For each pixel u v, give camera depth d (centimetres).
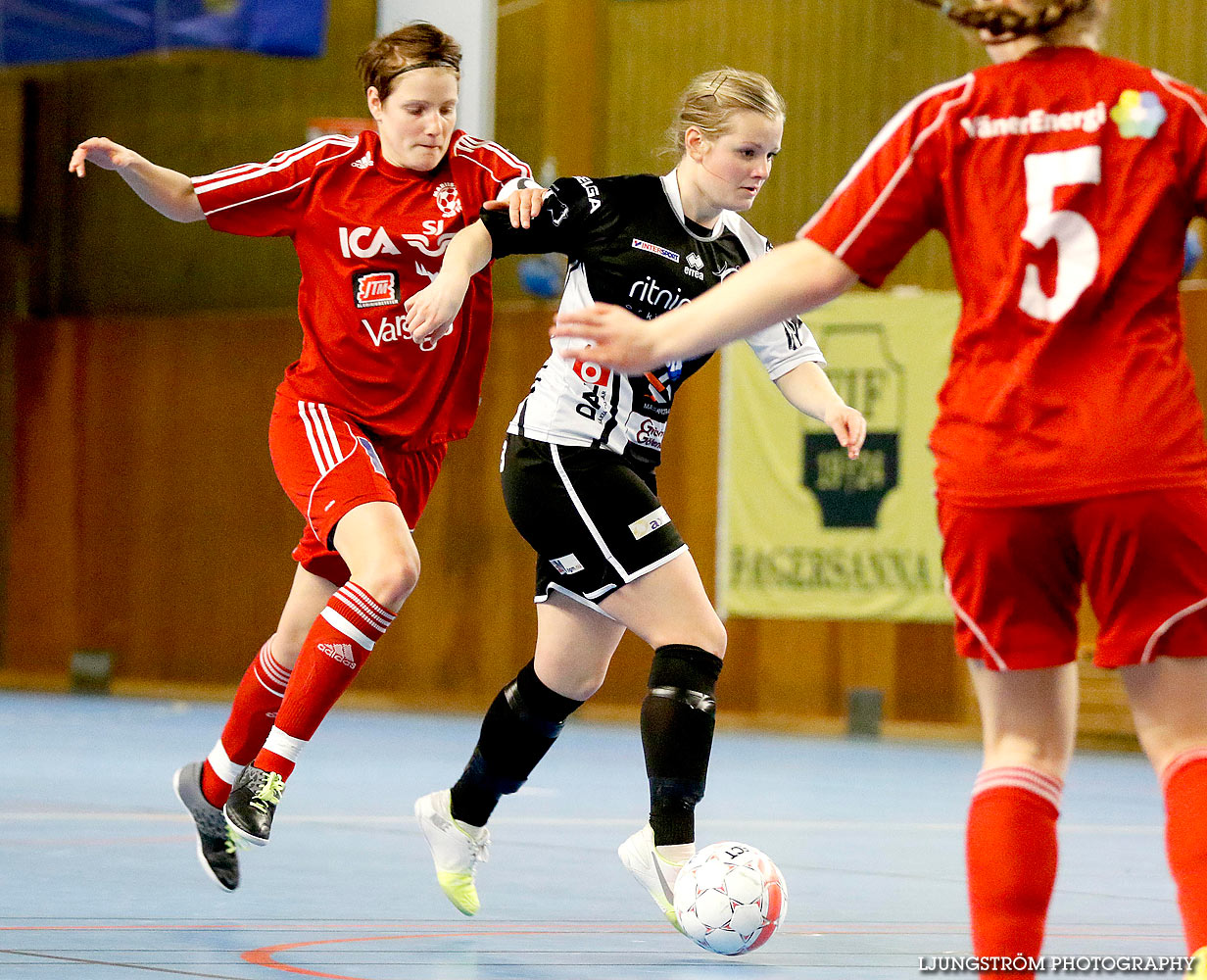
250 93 4466
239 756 1150
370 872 1327
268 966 879
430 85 1148
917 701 3712
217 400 4525
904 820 1953
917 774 2731
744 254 1102
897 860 1517
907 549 3703
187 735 3133
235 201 1169
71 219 4812
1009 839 679
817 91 3884
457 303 1012
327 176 1176
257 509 4466
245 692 1157
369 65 1173
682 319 671
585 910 1147
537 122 4066
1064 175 662
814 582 3800
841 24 3859
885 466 3719
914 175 683
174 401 4581
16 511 4784
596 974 890
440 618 4219
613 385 1039
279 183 1173
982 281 678
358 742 3138
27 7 3744
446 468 4219
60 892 1164
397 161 1176
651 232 1056
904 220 682
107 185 4766
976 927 680
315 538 1148
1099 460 650
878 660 3750
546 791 2242
